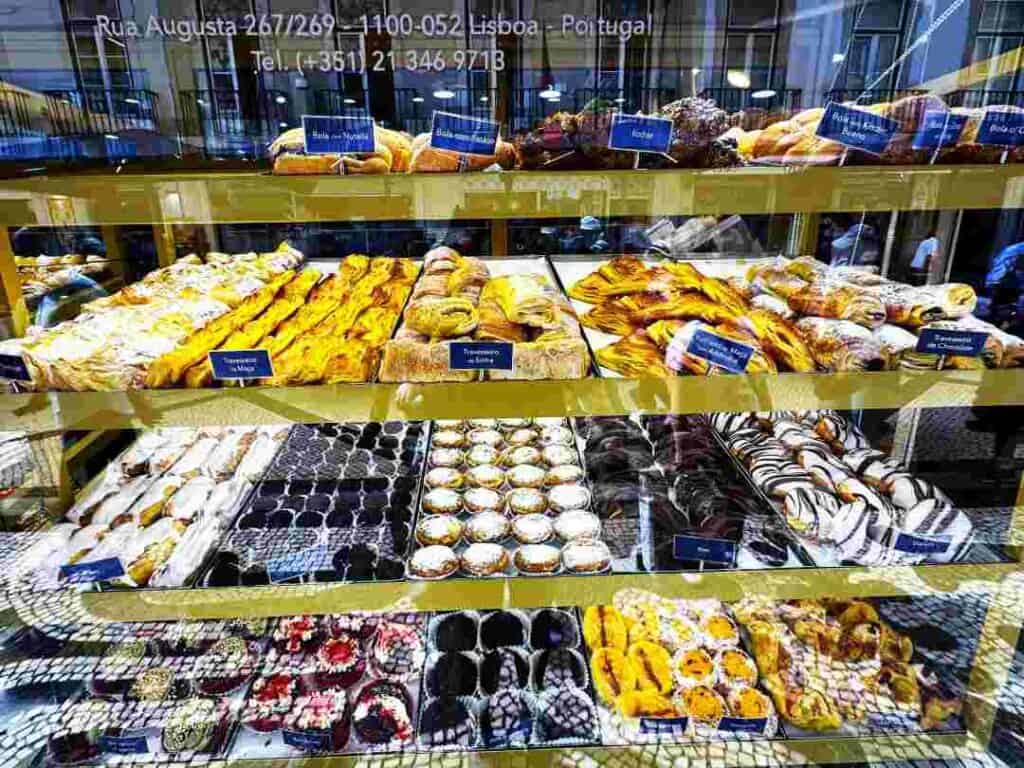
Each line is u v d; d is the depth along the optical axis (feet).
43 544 4.10
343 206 3.33
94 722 4.17
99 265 4.78
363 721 4.25
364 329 3.71
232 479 4.83
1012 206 3.27
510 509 4.67
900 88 3.38
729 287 4.07
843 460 4.76
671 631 4.78
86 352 3.33
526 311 3.50
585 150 3.25
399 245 4.98
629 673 4.51
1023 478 4.37
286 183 3.28
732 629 4.79
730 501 4.43
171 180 3.23
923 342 3.35
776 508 4.37
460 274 4.21
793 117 3.33
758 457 4.86
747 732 4.23
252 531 4.39
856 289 3.83
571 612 4.91
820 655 4.58
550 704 4.35
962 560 3.88
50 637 4.34
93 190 3.21
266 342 3.49
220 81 3.27
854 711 4.30
